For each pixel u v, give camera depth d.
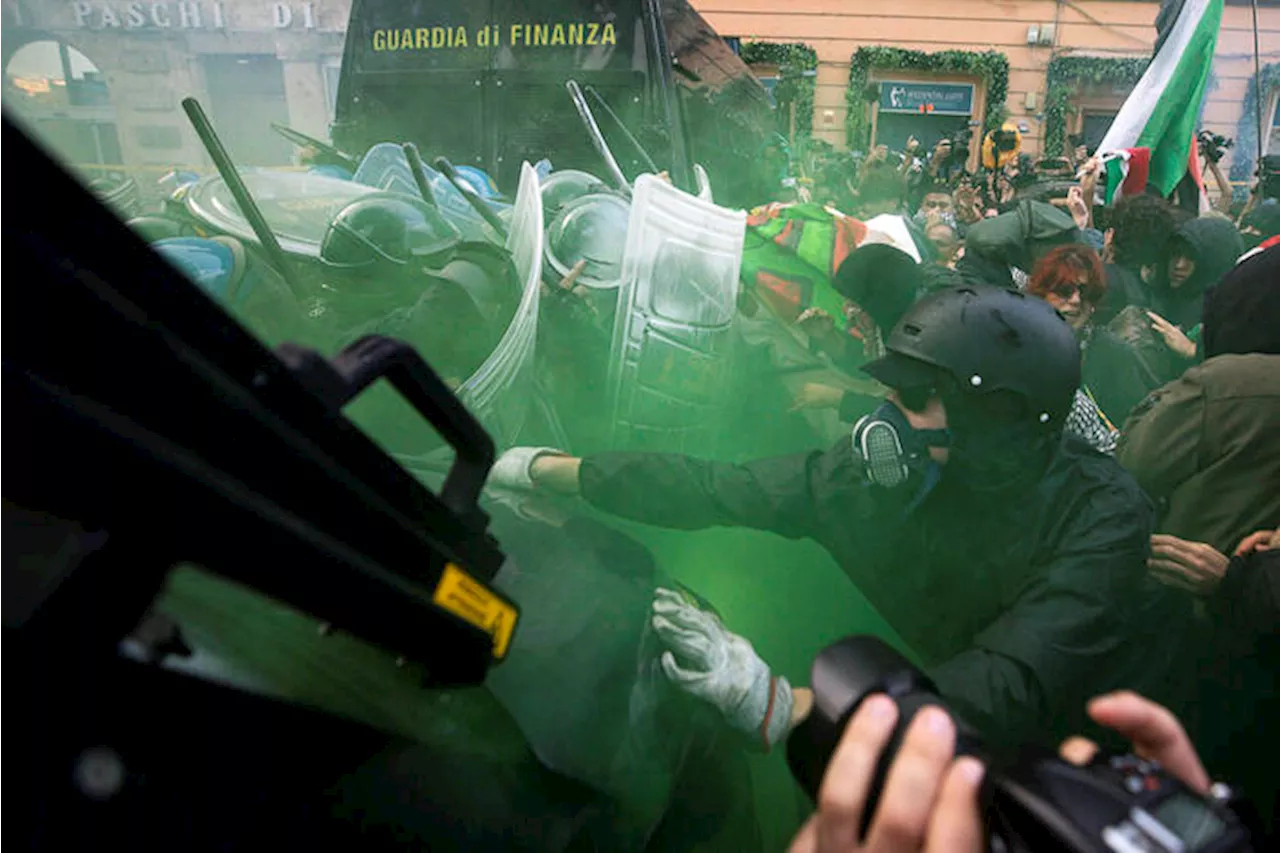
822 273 2.68
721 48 4.00
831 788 0.52
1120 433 1.81
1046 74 11.71
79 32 8.88
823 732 0.60
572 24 3.28
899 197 4.38
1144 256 3.02
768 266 2.68
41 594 0.35
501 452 1.71
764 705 0.92
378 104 3.74
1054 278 2.11
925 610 1.38
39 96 9.08
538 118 3.41
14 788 0.38
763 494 1.40
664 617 0.92
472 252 1.78
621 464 1.41
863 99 11.62
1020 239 2.62
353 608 0.49
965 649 1.39
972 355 1.14
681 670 0.92
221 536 0.40
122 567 0.38
